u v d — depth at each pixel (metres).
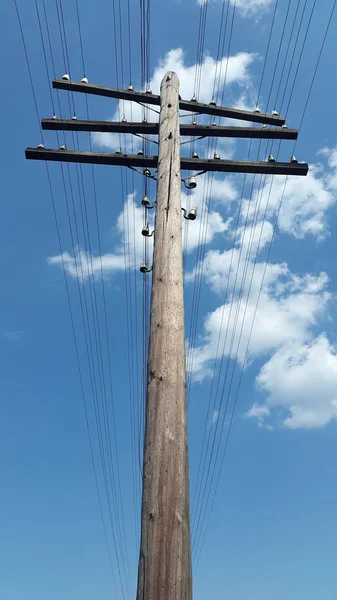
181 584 3.59
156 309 4.91
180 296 5.04
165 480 3.94
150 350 4.67
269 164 8.66
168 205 5.83
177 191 6.03
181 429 4.21
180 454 4.09
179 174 6.32
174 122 7.02
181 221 5.79
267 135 9.12
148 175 8.47
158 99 9.19
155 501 3.86
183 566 3.66
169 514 3.81
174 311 4.88
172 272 5.17
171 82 7.52
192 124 9.09
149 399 4.38
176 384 4.43
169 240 5.46
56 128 9.05
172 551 3.68
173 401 4.32
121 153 8.73
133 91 9.16
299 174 8.78
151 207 7.87
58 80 8.97
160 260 5.29
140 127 8.99
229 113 9.24
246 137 9.16
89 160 8.74
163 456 4.04
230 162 8.60
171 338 4.68
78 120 8.98
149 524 3.79
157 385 4.41
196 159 8.55
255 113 9.31
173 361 4.55
